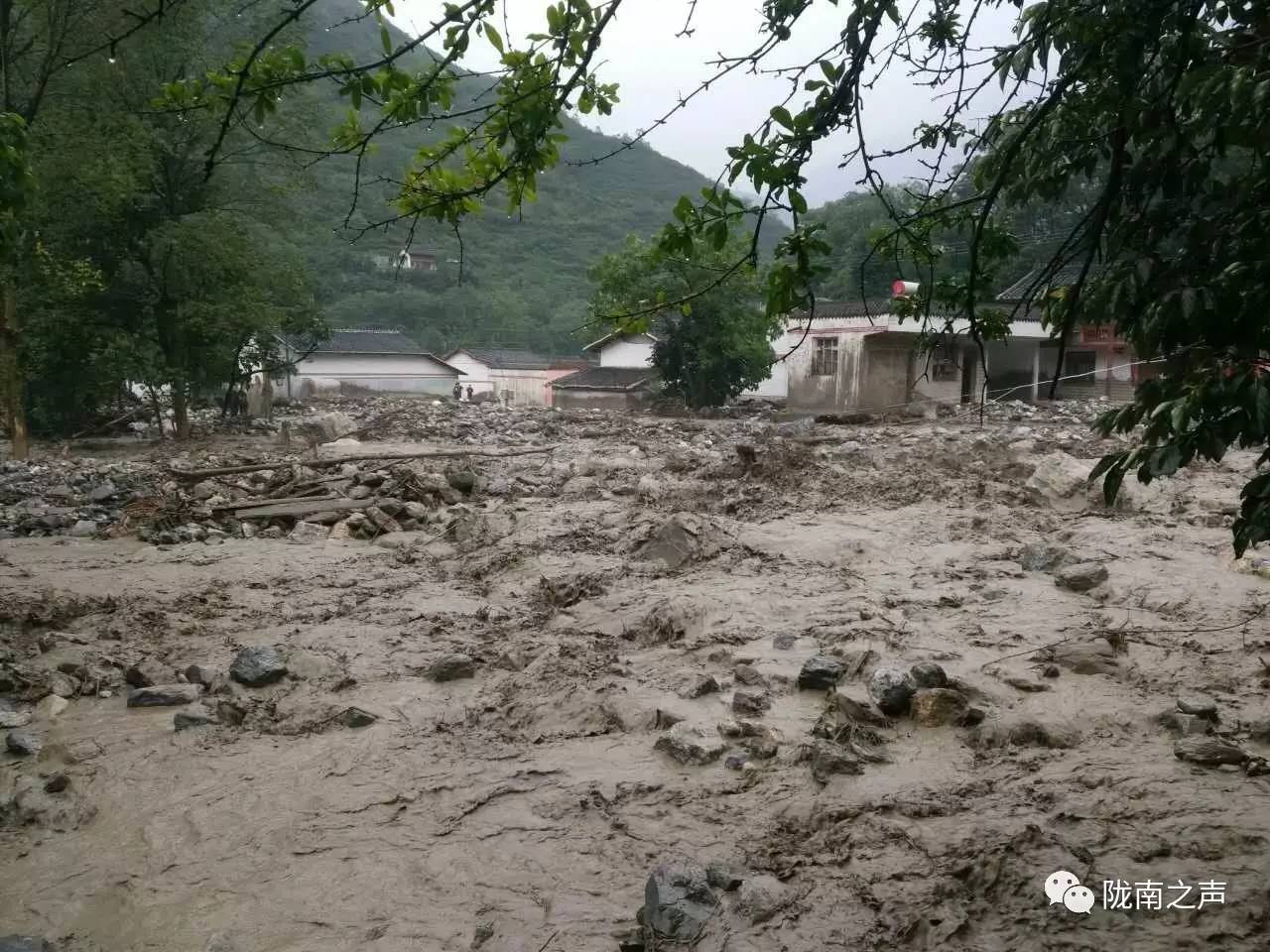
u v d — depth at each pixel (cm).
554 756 675
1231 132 363
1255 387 322
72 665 875
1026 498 1421
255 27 2488
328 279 6222
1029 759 629
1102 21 402
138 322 2975
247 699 802
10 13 2383
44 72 2312
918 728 689
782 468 1667
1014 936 443
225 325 2828
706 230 400
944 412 3048
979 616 936
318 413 3809
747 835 552
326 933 482
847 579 1090
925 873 498
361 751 694
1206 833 516
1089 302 395
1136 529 1220
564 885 515
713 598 1016
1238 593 959
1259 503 372
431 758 680
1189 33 382
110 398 3120
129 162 2539
